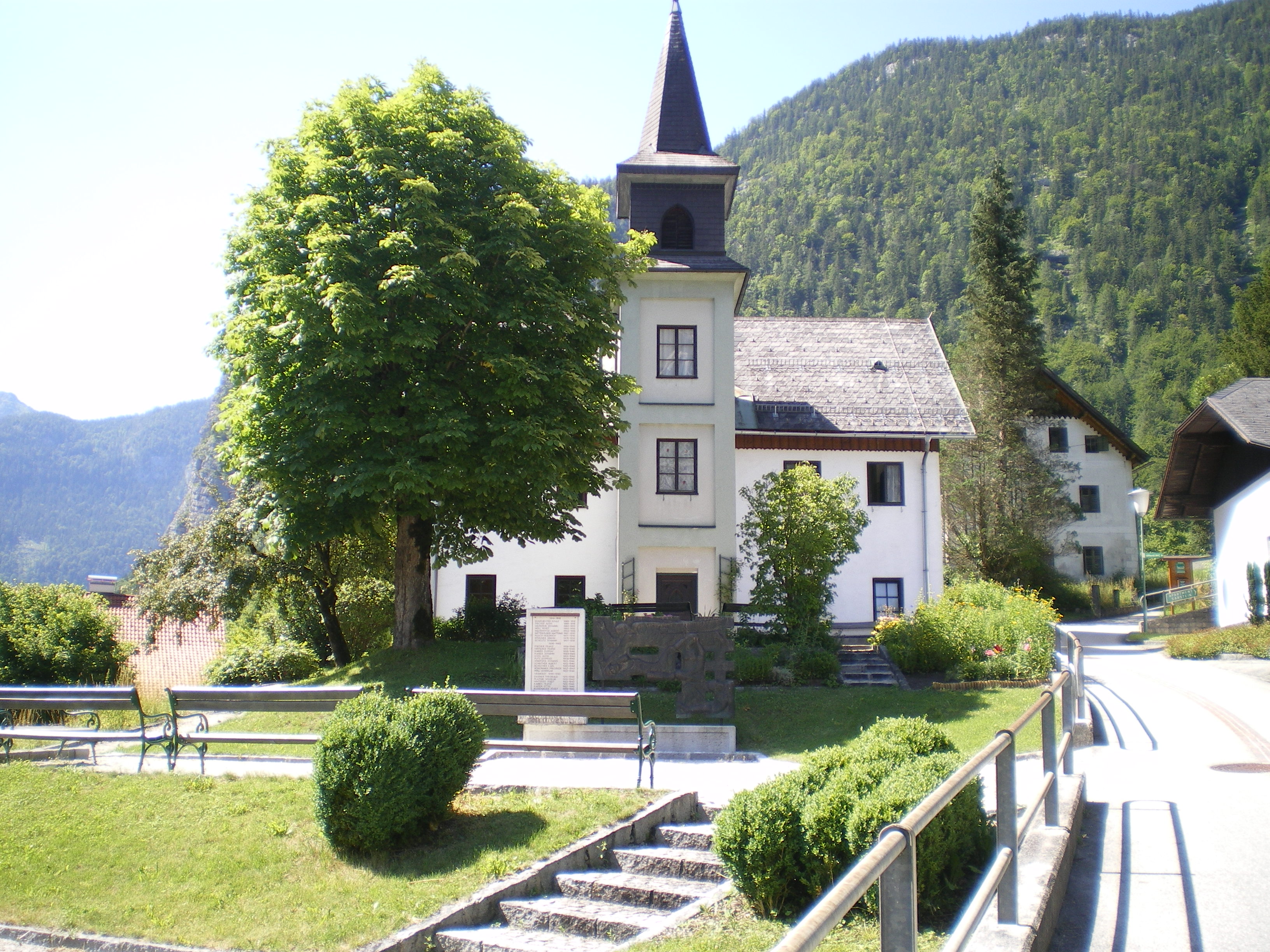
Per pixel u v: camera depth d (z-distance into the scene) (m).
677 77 30.17
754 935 6.73
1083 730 12.76
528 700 11.30
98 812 9.95
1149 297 115.44
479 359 19.66
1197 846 8.01
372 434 18.77
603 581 29.39
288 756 13.49
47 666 23.08
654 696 17.48
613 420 21.53
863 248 158.38
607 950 6.99
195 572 27.33
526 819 9.48
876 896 6.57
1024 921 5.61
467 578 29.45
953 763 7.52
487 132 19.94
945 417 32.38
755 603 21.72
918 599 30.92
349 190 19.05
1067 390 49.66
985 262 47.66
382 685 11.11
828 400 32.97
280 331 18.52
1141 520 35.03
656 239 24.05
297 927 7.57
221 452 20.70
